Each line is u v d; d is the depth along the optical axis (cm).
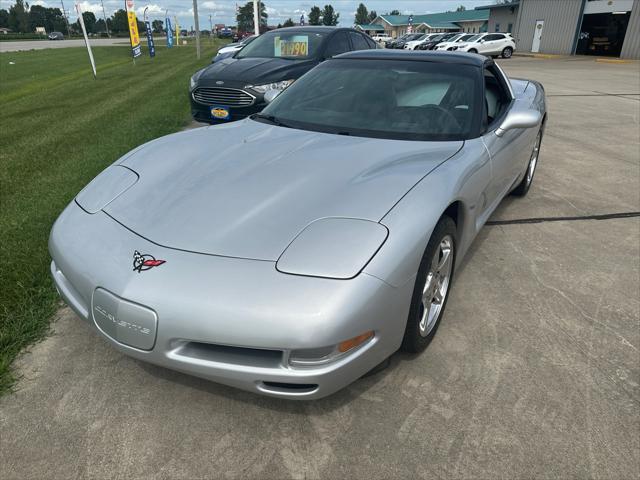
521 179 429
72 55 3062
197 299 167
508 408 207
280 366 171
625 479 176
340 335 165
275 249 178
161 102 989
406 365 231
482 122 290
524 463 182
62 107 992
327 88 323
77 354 235
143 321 173
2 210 404
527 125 296
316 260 173
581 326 265
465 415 203
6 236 349
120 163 259
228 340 165
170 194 215
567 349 246
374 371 207
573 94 1190
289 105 321
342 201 202
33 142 662
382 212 195
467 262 335
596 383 222
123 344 182
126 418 199
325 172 227
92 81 1491
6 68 2117
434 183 219
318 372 170
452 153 254
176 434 192
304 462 181
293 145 261
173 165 245
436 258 223
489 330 260
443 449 187
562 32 3119
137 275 176
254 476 175
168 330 170
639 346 249
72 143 649
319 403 208
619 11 2686
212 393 212
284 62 715
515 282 310
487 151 276
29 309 264
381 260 177
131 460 181
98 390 213
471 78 308
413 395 213
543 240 372
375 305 173
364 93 309
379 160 240
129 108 934
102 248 193
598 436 194
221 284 169
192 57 2602
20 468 177
